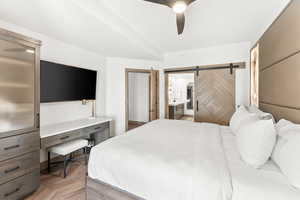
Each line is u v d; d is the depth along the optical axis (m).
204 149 1.42
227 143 1.67
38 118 1.84
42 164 2.48
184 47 3.68
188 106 7.21
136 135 1.92
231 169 1.10
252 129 1.21
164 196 1.10
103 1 1.78
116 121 4.07
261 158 1.11
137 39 2.99
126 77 4.12
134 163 1.26
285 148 0.99
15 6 1.71
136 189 1.22
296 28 1.39
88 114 3.46
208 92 3.73
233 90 3.45
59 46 2.80
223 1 1.83
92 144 3.28
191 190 1.00
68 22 2.13
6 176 1.54
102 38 2.76
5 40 1.51
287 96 1.55
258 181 0.95
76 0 1.68
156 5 1.89
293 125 1.17
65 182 2.09
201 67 3.77
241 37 3.02
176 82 7.14
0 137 1.49
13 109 1.61
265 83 2.21
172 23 2.40
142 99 5.97
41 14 1.90
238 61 3.38
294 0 1.43
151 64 4.35
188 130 2.16
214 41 3.28
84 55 3.37
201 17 2.22
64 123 2.80
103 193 1.41
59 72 2.63
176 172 1.09
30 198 1.76
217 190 0.94
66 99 2.77
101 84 3.87
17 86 1.64
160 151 1.41
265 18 2.22
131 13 2.08
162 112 4.41
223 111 3.57
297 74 1.38
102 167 1.41
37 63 1.81
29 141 1.75
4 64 1.53
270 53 2.01
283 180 0.96
